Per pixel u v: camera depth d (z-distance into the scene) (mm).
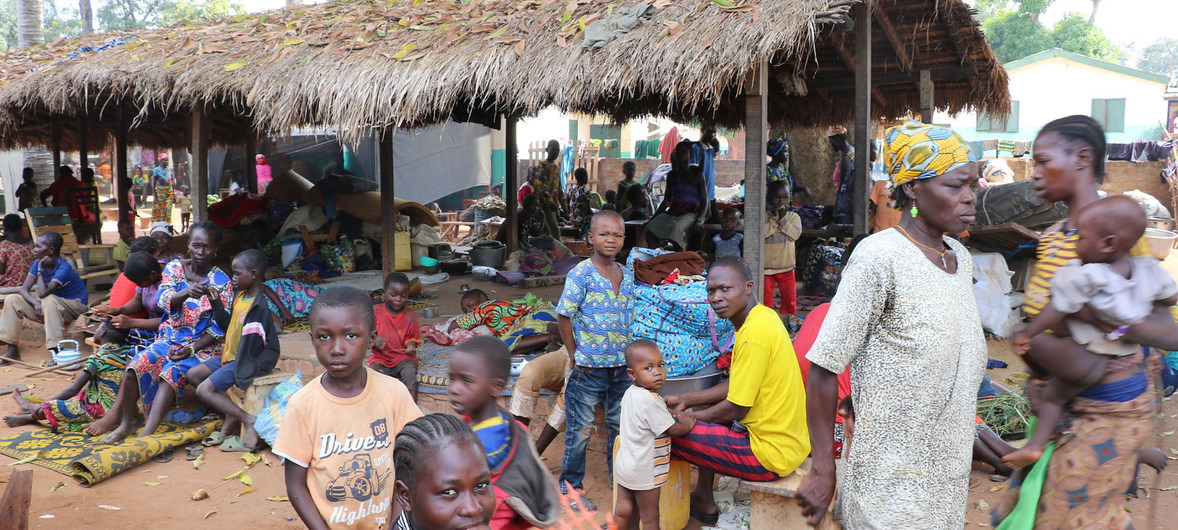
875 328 2660
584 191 16484
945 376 2592
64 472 5129
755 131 5680
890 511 2641
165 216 20703
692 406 4180
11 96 9148
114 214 22812
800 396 3891
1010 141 28547
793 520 3809
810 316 4391
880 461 2660
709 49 5453
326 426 3221
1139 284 2748
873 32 8305
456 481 1919
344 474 3242
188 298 5797
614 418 4734
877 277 2594
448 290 10695
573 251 14602
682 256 5492
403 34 7703
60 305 7820
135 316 6305
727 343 4570
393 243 9430
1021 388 6211
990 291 7754
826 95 10891
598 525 4254
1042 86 29875
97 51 9758
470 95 6723
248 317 5543
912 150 2588
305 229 11641
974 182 2582
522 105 6543
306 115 7586
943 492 2660
